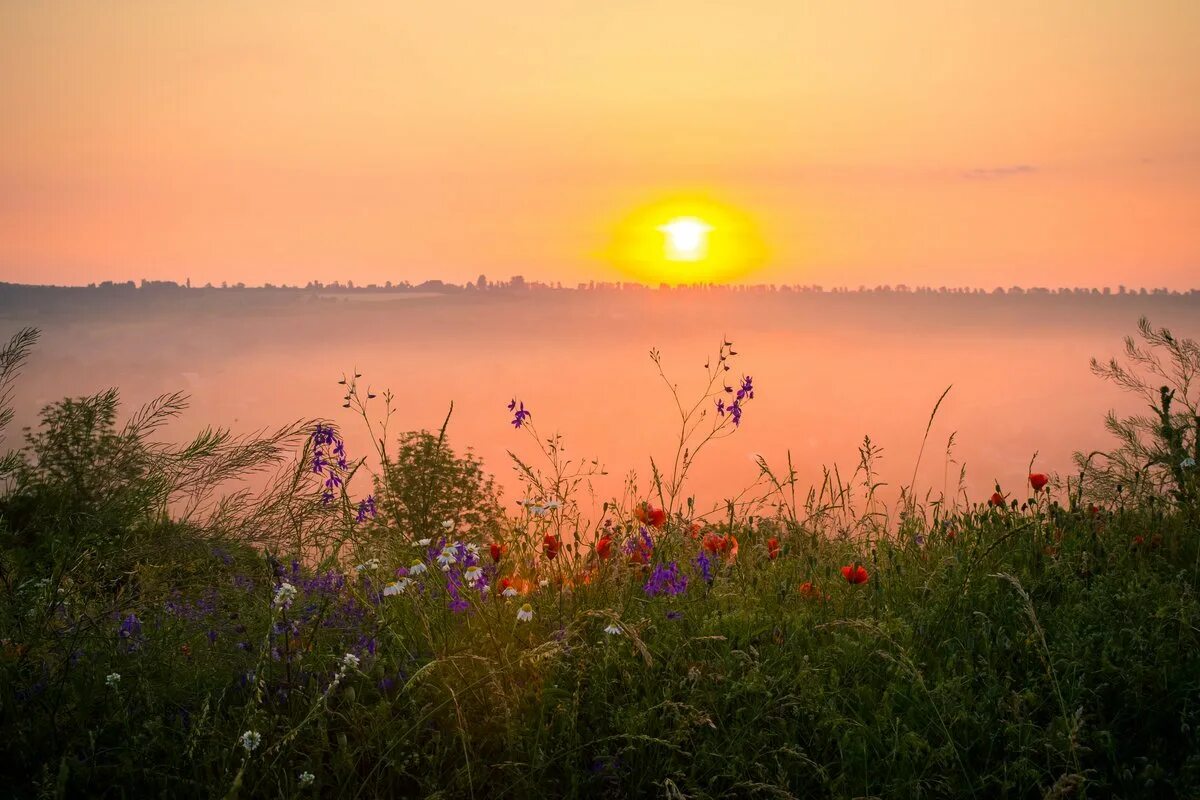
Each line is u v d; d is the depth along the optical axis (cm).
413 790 296
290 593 307
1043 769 289
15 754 298
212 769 293
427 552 394
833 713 298
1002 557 441
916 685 313
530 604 368
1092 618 368
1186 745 311
